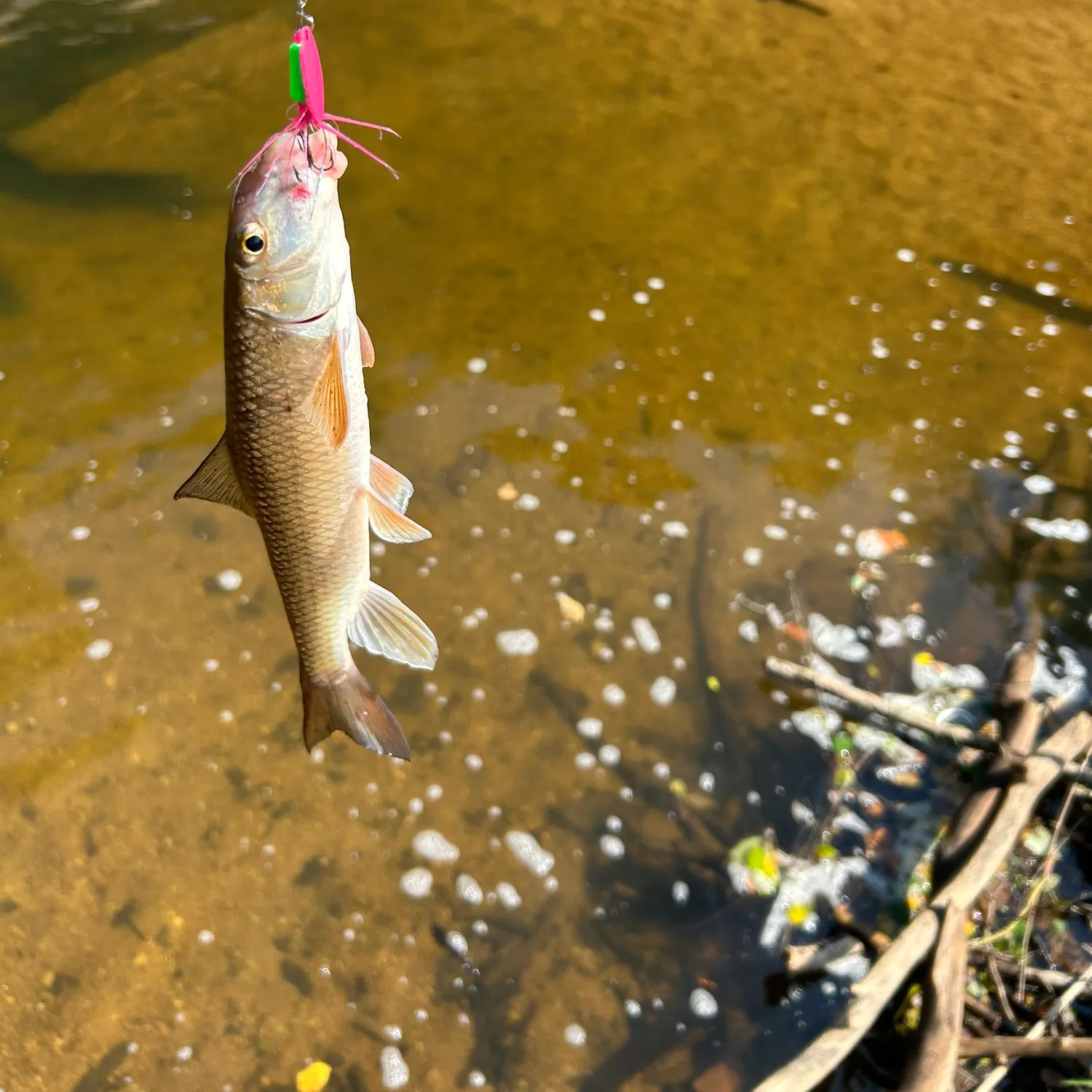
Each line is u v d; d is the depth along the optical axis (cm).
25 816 95
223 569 114
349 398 60
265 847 94
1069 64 213
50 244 156
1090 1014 82
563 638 110
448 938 90
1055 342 146
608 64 206
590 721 103
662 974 88
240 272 55
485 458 127
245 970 88
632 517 121
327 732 66
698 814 97
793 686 106
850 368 141
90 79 193
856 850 94
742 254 159
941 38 221
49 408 130
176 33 209
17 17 212
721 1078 82
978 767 100
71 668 105
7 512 118
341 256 57
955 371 141
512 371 138
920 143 186
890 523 122
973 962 84
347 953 89
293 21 213
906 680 107
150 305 146
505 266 155
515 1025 85
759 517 122
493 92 195
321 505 61
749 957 89
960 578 116
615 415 133
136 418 130
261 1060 83
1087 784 93
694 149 182
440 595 113
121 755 99
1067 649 110
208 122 182
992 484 126
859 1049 82
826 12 229
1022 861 92
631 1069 83
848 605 114
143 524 118
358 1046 84
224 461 61
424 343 141
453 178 171
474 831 96
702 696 106
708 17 225
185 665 106
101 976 87
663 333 145
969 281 156
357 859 94
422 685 106
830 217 167
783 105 196
